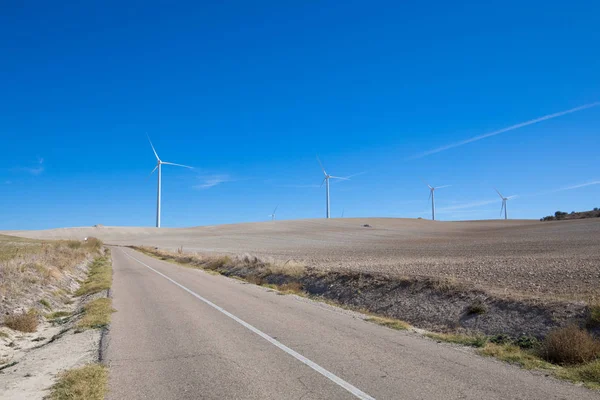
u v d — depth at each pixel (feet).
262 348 27.63
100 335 32.40
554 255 85.97
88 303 47.78
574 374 21.88
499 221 510.17
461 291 45.11
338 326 34.73
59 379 22.22
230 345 28.58
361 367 23.21
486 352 26.30
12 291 43.91
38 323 39.14
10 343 31.81
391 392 19.29
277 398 18.84
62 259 84.48
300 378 21.44
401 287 52.95
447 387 19.89
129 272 94.53
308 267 79.20
